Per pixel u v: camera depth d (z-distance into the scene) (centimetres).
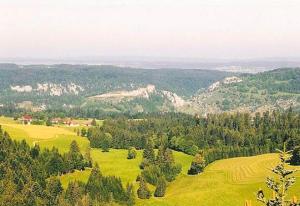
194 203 15438
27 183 15975
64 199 15262
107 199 16450
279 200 3847
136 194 18000
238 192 15762
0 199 14725
